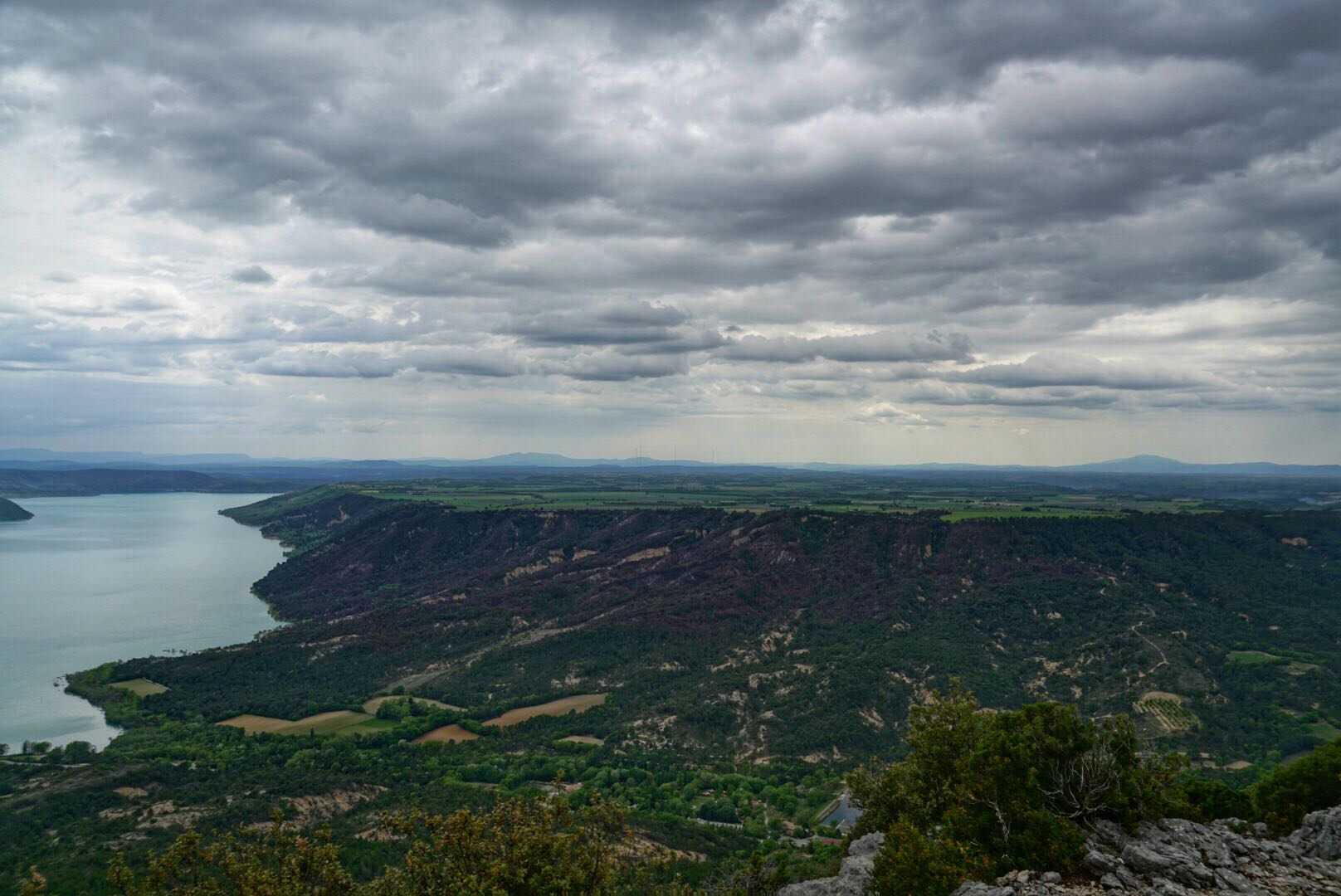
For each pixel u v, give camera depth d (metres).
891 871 28.70
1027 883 25.27
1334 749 35.12
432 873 29.23
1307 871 25.83
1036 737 31.05
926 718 45.88
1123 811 28.97
